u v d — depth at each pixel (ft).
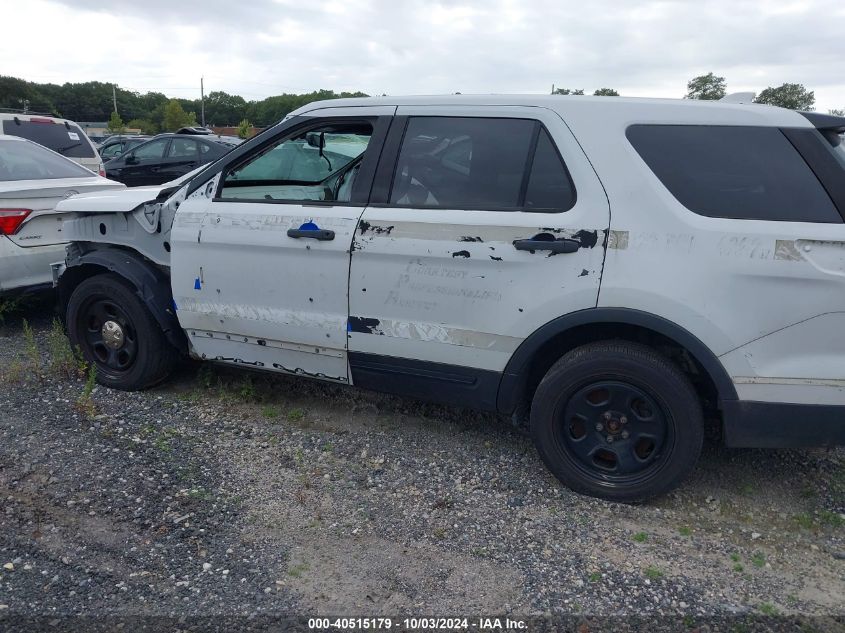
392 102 11.71
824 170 9.34
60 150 33.68
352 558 9.29
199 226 12.76
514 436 12.99
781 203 9.41
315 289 11.84
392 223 11.08
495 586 8.79
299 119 12.43
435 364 11.30
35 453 11.73
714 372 9.64
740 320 9.41
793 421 9.59
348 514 10.30
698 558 9.44
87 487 10.75
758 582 8.96
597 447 10.68
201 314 13.16
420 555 9.38
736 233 9.37
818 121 9.60
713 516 10.46
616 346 10.28
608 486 10.62
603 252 9.87
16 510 10.10
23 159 21.11
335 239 11.43
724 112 9.89
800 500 10.92
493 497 10.87
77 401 13.74
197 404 14.03
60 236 18.76
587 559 9.36
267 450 12.19
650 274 9.66
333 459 11.95
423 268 10.91
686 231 9.56
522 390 11.15
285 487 11.00
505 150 10.73
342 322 11.77
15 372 14.96
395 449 12.37
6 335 18.47
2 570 8.80
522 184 10.53
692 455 10.10
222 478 11.18
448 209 10.86
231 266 12.53
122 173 45.70
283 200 12.30
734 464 11.95
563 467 10.85
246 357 13.24
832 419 9.45
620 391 10.32
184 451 12.00
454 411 13.97
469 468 11.75
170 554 9.25
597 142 10.16
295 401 14.32
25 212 17.80
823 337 9.23
